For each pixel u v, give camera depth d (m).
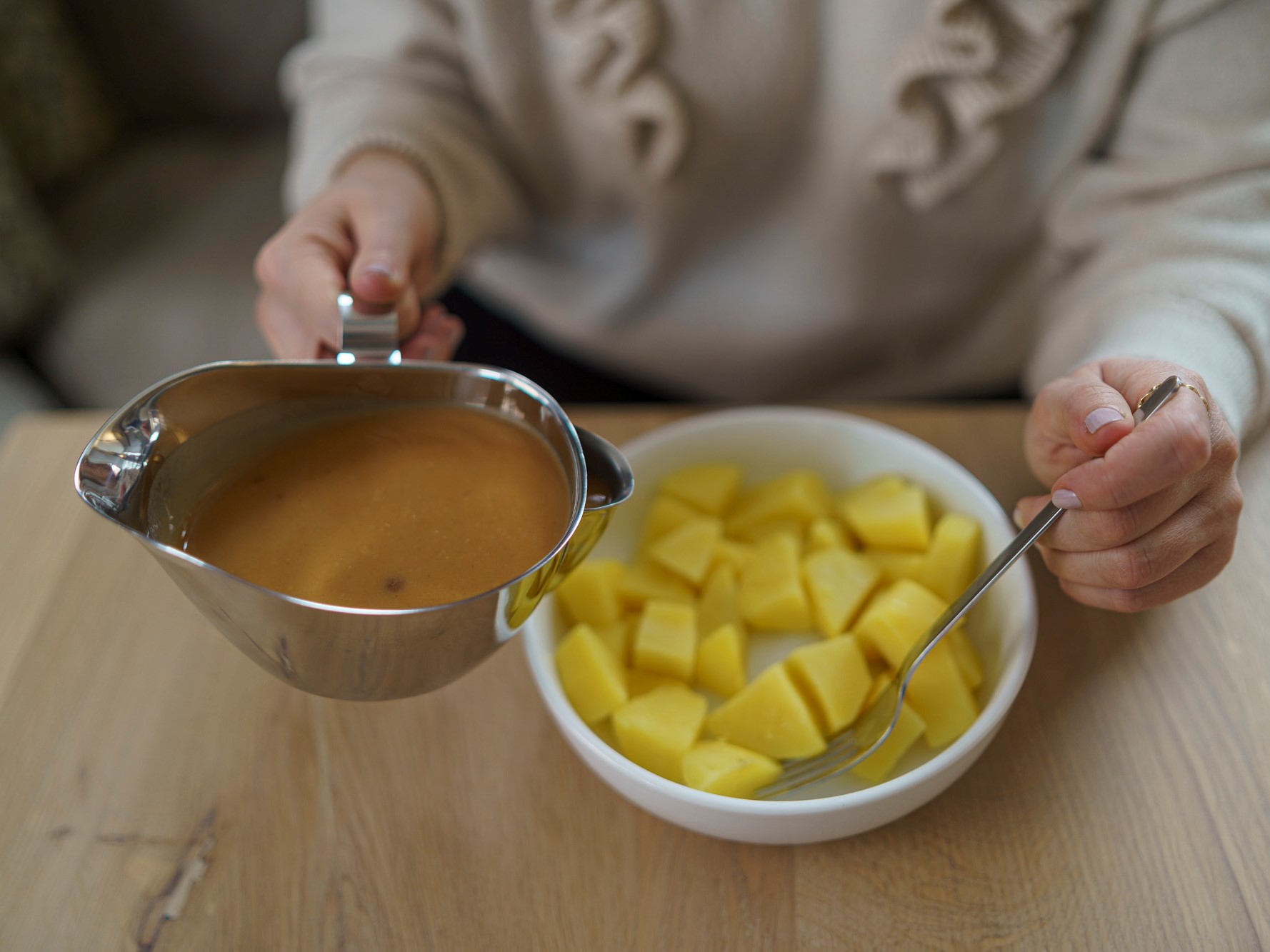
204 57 1.11
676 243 0.70
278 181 1.10
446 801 0.43
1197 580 0.41
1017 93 0.59
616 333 0.76
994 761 0.43
